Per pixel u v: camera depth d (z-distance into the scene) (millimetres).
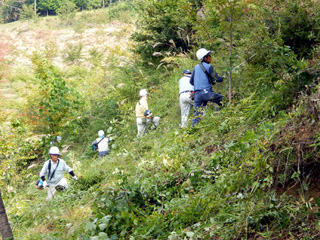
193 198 4426
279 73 5352
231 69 7152
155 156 6832
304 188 3684
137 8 13023
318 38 6102
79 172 8516
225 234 3617
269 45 5598
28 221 6316
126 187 5152
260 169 3977
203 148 5918
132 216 4500
